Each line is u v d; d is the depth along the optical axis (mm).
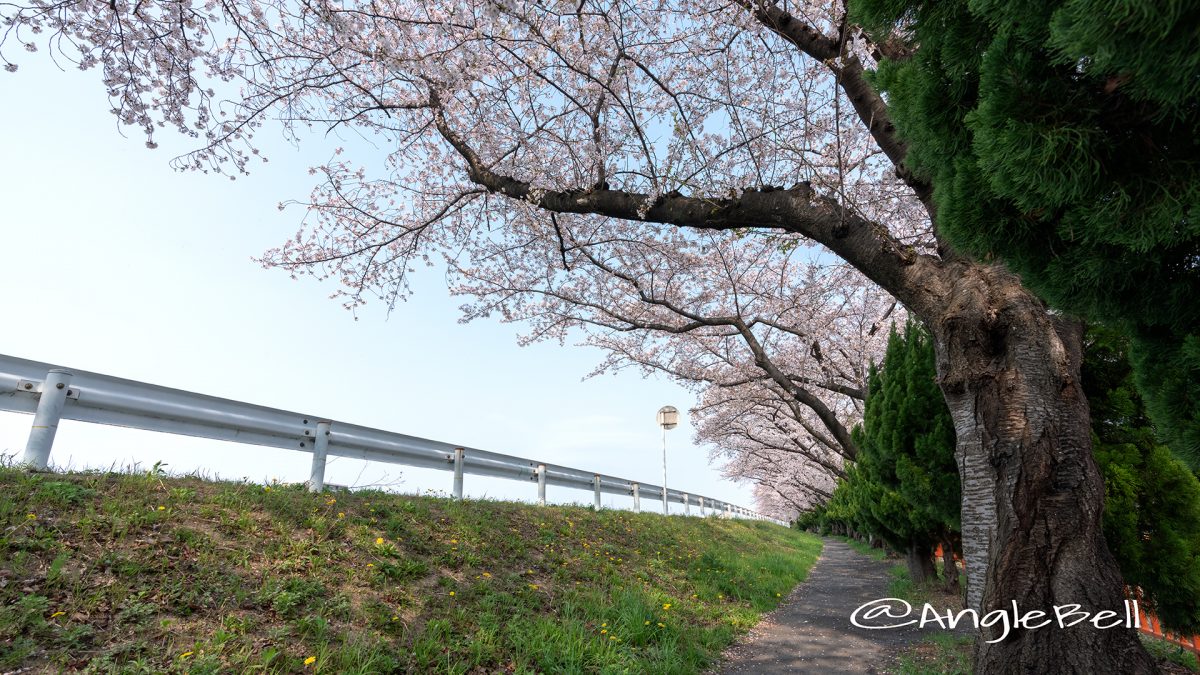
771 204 4992
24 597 3102
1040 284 2775
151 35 4672
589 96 7422
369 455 7625
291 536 4918
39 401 4688
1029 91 2131
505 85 7051
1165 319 2754
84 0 4266
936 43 2750
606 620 5730
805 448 19516
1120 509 5617
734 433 20672
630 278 9453
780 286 12289
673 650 5320
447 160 8711
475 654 4250
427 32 6500
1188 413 3256
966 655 5543
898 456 8555
